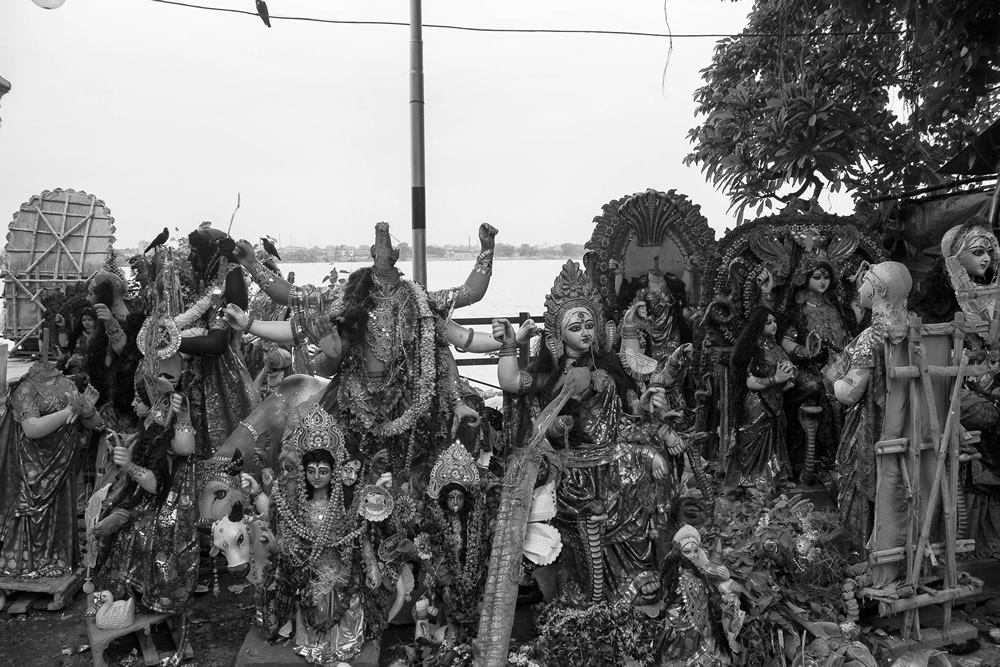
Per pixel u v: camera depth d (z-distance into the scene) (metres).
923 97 8.86
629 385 5.42
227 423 6.28
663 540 5.13
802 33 10.53
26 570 5.60
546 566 5.11
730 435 7.07
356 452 4.81
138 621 4.60
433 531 4.72
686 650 4.39
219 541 4.58
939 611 5.32
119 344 6.55
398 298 5.75
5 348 7.33
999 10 6.98
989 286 5.41
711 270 7.40
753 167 10.76
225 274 6.13
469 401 5.90
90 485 6.71
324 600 4.47
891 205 9.30
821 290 7.15
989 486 5.80
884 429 4.99
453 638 4.61
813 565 5.05
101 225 11.18
